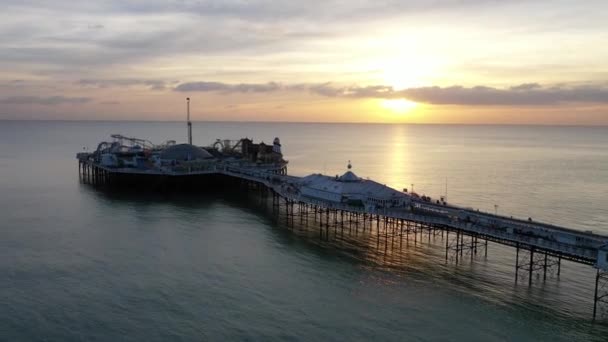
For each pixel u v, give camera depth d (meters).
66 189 171.75
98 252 96.06
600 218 130.88
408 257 93.12
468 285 78.56
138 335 62.50
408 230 102.50
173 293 75.62
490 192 174.25
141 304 71.69
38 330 63.91
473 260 90.94
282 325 65.25
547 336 62.59
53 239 105.31
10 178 199.75
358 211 101.81
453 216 92.06
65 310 69.75
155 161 185.50
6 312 69.12
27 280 81.06
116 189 171.38
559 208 144.50
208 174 175.00
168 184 170.12
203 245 101.44
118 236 107.69
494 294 74.94
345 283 79.88
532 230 80.69
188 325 65.19
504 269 85.94
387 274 83.88
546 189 181.00
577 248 70.31
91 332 63.38
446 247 93.94
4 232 111.19
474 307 70.50
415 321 66.38
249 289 77.38
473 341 61.34
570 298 73.56
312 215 131.62
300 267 87.75
